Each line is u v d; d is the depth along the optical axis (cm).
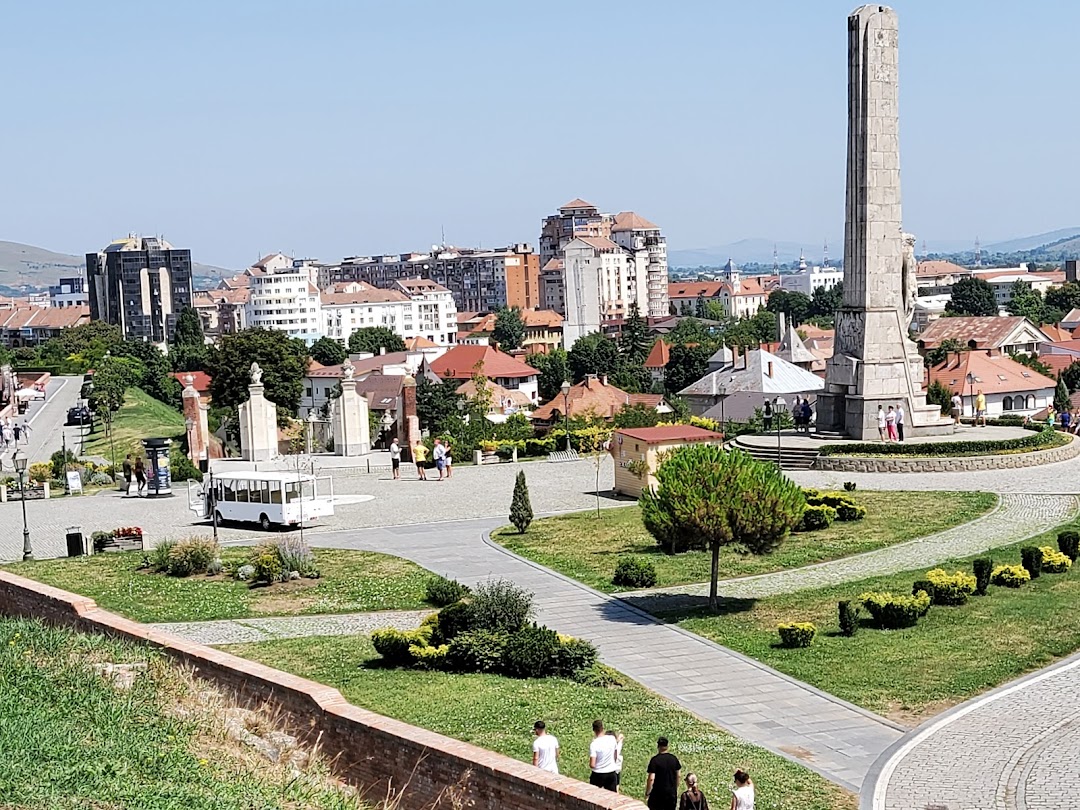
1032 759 3000
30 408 14288
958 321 19012
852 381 7500
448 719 3216
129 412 12975
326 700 2567
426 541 5759
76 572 5209
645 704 3431
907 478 6750
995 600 4369
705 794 2756
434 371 18000
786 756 3047
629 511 6294
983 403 9600
